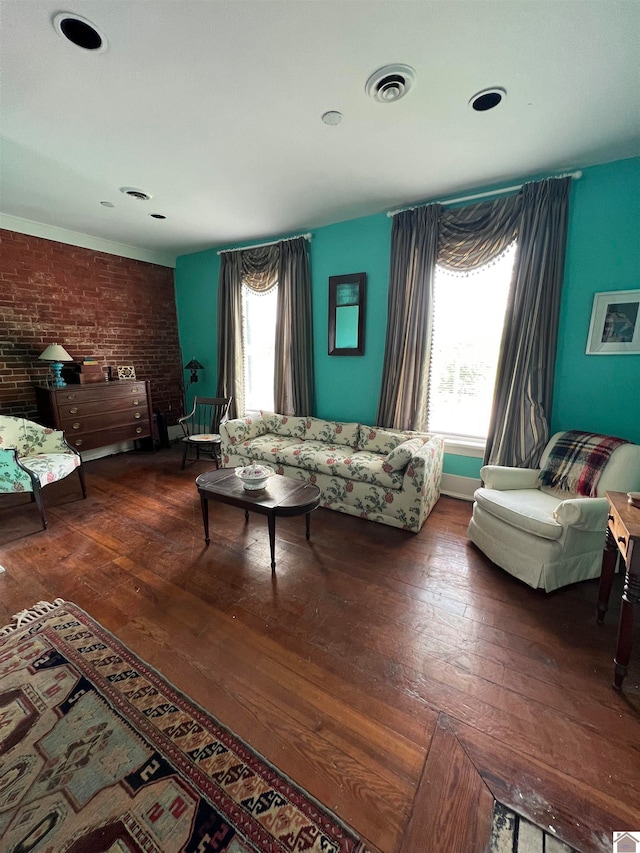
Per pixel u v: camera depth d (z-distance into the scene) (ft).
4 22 4.18
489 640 5.31
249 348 14.62
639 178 7.29
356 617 5.76
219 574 6.88
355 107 5.79
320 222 11.18
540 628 5.55
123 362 14.60
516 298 8.46
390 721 4.12
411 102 5.66
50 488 11.16
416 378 10.11
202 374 16.26
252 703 4.33
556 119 6.09
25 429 9.82
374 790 3.46
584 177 7.73
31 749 3.80
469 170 7.89
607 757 3.75
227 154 7.23
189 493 10.85
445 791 3.45
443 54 4.74
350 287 11.05
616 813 3.27
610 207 7.59
